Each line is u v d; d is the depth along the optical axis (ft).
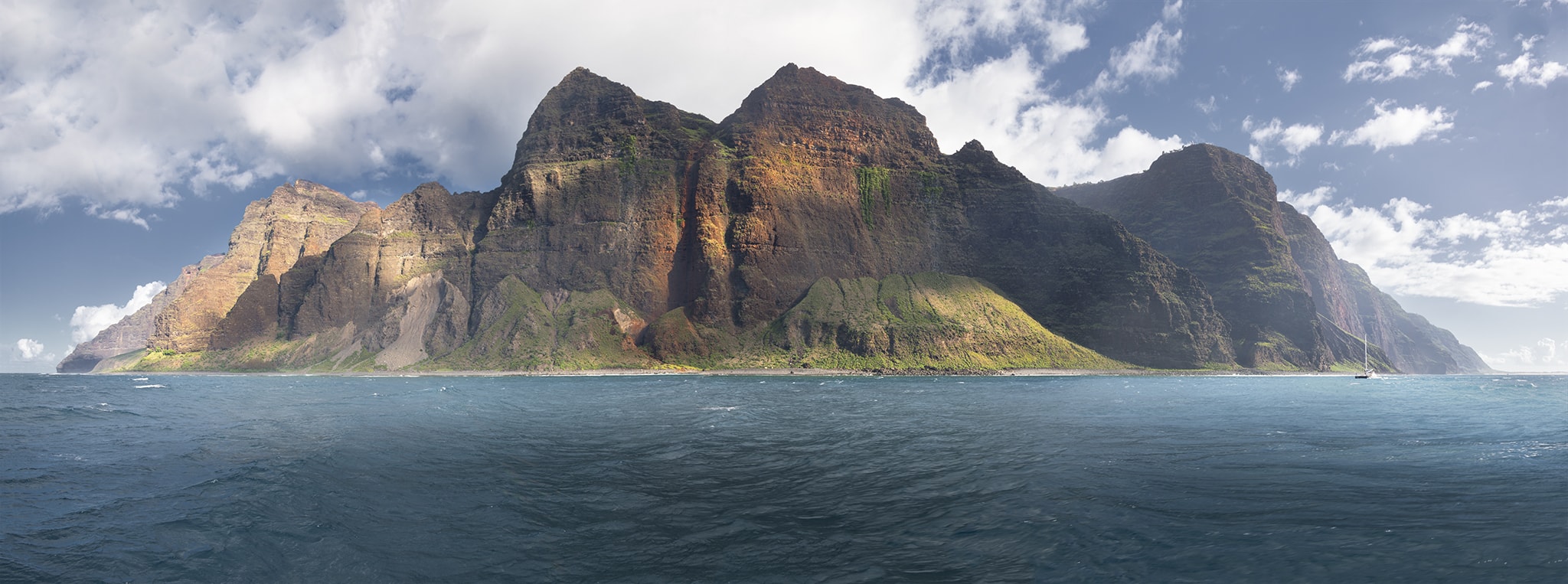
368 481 88.84
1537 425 159.74
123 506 74.95
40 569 55.62
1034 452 118.73
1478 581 52.08
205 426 154.92
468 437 137.80
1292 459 108.68
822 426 167.43
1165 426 163.02
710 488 88.33
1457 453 113.80
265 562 57.62
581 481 91.86
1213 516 71.46
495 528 68.13
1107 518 70.54
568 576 54.85
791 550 61.77
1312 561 56.90
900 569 55.98
